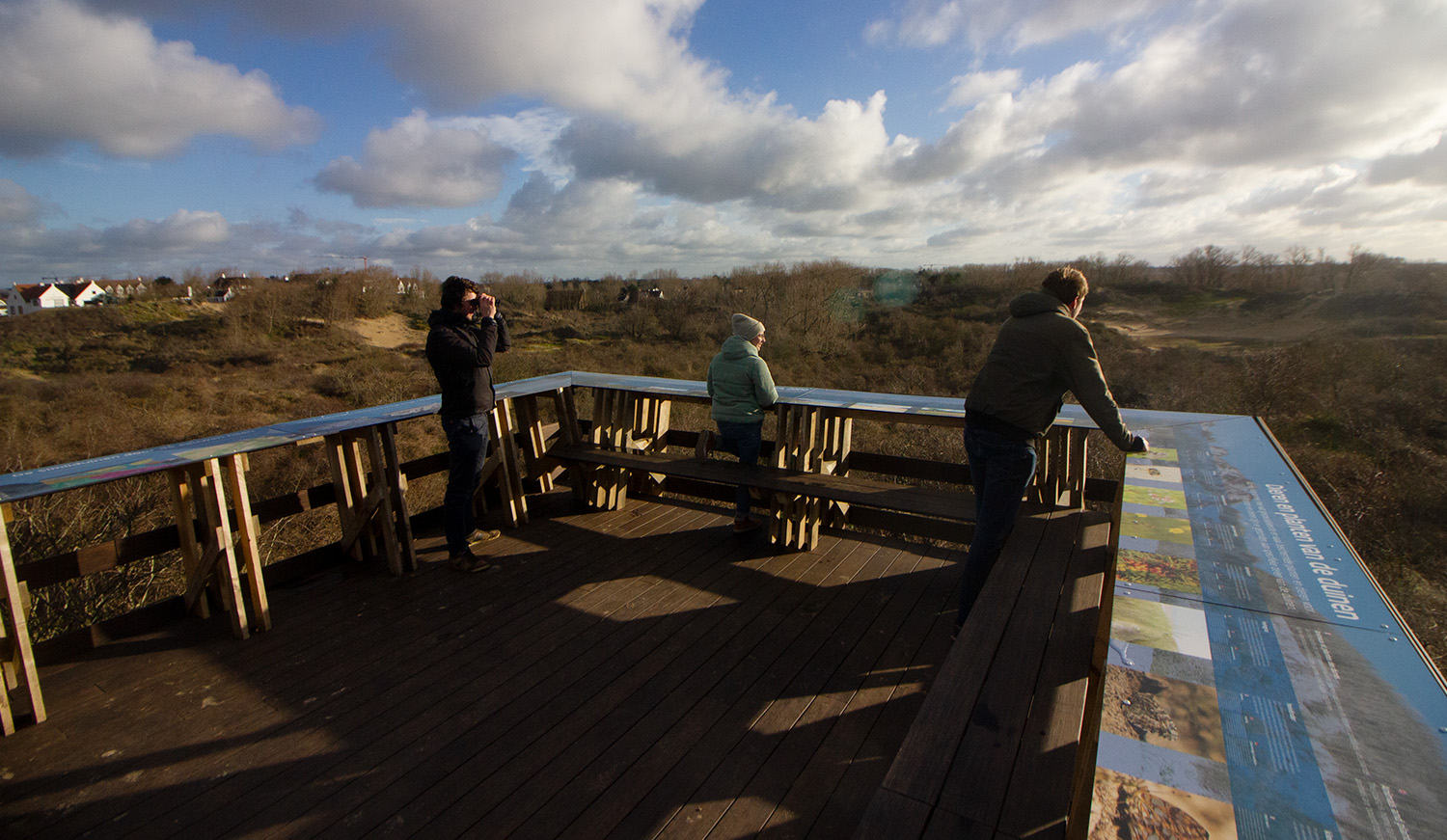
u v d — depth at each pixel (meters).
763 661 2.89
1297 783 0.92
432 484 8.37
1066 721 1.66
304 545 6.54
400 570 3.78
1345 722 1.04
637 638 3.08
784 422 4.10
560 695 2.66
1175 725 1.06
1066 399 9.93
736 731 2.44
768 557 3.96
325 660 2.94
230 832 2.01
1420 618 4.88
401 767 2.28
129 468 2.73
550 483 5.12
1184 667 1.20
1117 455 7.63
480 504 4.66
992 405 2.54
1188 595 1.47
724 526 4.50
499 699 2.64
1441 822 0.84
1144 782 0.94
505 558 3.98
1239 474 2.27
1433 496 7.04
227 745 2.39
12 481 2.53
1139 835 0.85
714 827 2.00
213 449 3.04
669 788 2.17
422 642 3.07
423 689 2.71
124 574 4.96
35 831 2.01
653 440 4.97
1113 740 1.04
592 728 2.46
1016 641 2.02
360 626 3.22
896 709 2.56
